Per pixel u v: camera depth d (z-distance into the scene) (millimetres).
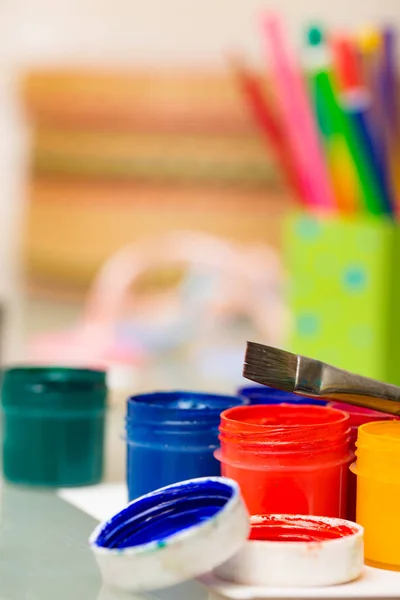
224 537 521
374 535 575
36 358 1381
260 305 1600
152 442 657
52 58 1756
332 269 994
